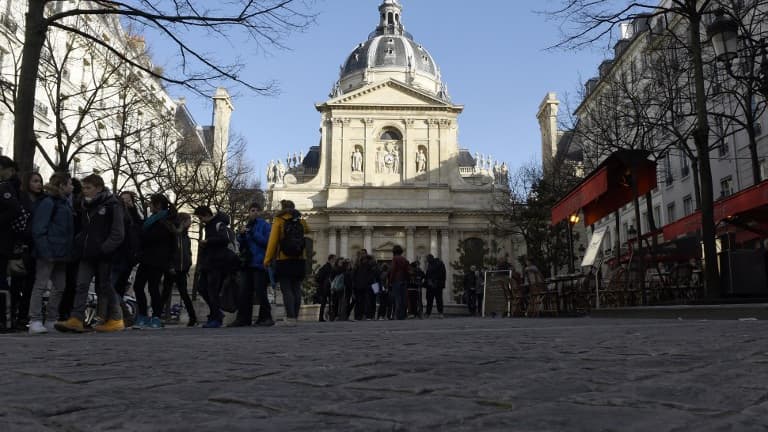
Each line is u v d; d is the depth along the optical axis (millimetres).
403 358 3600
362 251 19344
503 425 1578
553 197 36562
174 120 30328
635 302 14062
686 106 29812
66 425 1686
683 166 35500
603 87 28797
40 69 23797
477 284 27547
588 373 2748
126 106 24531
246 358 3807
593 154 29891
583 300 15867
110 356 4086
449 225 59688
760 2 17266
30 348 4977
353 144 60656
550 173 38125
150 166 30016
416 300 22328
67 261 8695
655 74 24469
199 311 27297
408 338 5734
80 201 10086
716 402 1920
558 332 6367
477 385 2418
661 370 2846
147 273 10781
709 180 12477
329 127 61406
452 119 61094
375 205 59375
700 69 13266
